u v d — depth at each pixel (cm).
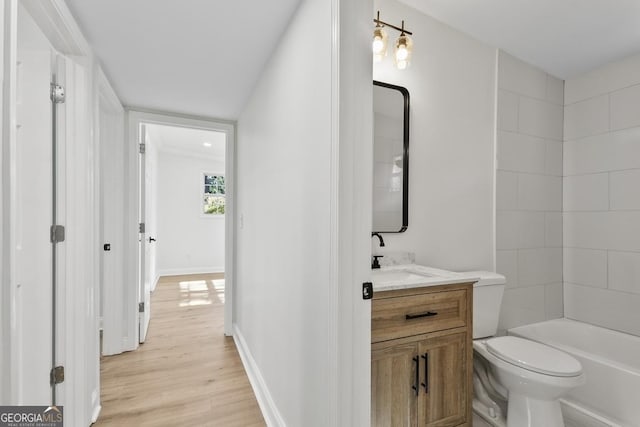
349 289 98
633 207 220
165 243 569
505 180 229
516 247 234
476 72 219
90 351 156
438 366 146
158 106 258
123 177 253
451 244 210
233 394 197
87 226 151
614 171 230
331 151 99
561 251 258
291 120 140
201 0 129
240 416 176
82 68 152
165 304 387
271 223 173
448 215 209
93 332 163
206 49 170
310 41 118
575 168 252
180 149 560
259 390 190
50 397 138
